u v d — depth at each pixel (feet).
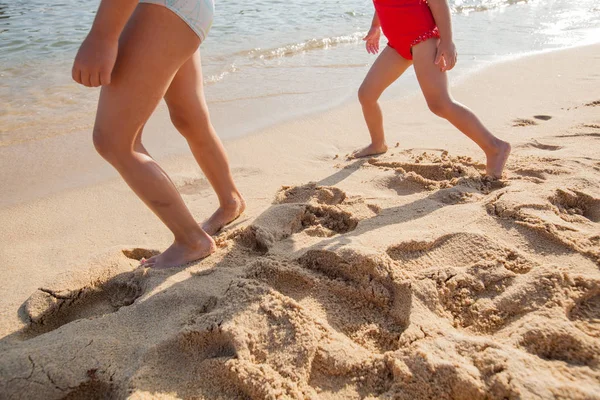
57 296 6.40
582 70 16.62
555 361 4.60
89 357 5.14
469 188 8.50
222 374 4.92
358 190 8.93
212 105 14.28
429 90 9.11
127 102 5.84
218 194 8.19
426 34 8.99
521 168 9.02
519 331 4.99
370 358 5.06
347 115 13.47
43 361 5.05
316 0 30.30
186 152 11.41
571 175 8.50
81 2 28.30
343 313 5.89
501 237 6.82
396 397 4.53
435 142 11.31
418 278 6.00
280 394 4.67
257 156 11.03
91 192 9.62
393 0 9.05
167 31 5.82
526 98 13.98
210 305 5.98
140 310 5.97
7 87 15.64
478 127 8.90
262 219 7.91
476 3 30.96
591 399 4.06
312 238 7.40
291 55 19.70
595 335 4.92
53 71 17.30
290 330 5.38
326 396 4.81
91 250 7.68
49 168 10.67
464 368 4.50
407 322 5.56
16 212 8.85
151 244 7.86
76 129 12.78
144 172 6.40
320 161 10.79
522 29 23.90
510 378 4.32
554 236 6.59
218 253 7.23
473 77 16.14
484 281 5.89
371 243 6.76
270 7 28.07
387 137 11.77
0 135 12.25
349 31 23.17
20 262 7.35
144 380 4.87
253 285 5.94
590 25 24.36
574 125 11.39
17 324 6.06
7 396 4.76
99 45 5.43
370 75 10.14
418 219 7.48
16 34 21.44
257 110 13.92
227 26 23.75
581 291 5.47
